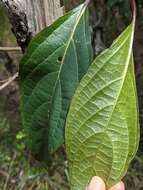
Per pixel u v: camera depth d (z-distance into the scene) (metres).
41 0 0.25
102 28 0.73
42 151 0.24
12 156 0.84
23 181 0.80
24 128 0.24
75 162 0.22
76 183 0.22
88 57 0.23
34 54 0.23
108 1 0.74
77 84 0.23
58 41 0.23
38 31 0.25
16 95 0.91
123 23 0.77
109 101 0.21
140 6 0.77
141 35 0.90
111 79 0.21
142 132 0.83
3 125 0.90
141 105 0.86
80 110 0.21
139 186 0.78
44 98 0.23
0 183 0.81
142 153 0.82
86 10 0.23
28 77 0.23
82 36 0.23
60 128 0.23
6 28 0.57
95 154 0.21
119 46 0.21
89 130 0.21
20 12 0.25
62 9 0.26
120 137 0.21
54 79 0.23
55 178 0.79
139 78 0.90
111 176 0.21
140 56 0.91
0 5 0.50
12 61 0.72
